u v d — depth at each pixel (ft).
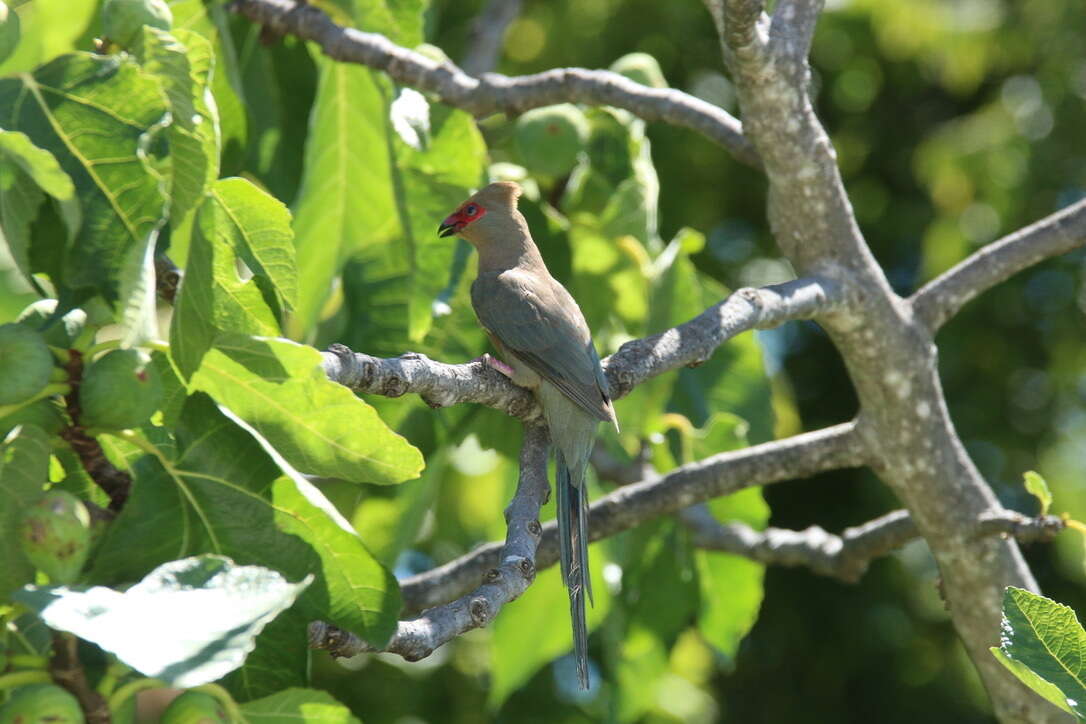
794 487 76.95
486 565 34.60
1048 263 72.43
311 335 36.06
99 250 16.87
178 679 13.97
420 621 19.75
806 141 30.99
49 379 16.56
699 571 40.01
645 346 28.27
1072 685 19.10
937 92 76.54
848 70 74.28
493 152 42.45
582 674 25.07
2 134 15.70
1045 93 70.49
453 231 33.65
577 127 34.99
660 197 69.82
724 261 71.67
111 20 19.10
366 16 35.96
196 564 15.58
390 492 35.99
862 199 76.59
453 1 67.10
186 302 18.22
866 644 74.08
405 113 30.96
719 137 34.09
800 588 75.46
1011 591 19.58
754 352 39.58
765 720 75.72
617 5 67.77
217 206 19.83
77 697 14.94
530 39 68.18
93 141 17.22
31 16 34.22
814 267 32.32
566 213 37.29
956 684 73.72
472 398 25.64
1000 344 72.38
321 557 18.48
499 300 30.17
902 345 32.86
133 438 17.85
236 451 18.30
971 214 69.97
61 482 18.39
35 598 14.56
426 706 55.67
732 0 27.55
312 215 35.17
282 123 38.29
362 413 19.15
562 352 28.48
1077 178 70.03
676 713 59.41
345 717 16.85
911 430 33.55
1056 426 71.92
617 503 34.71
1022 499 71.05
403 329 35.19
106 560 17.65
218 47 33.68
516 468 41.42
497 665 40.55
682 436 38.86
